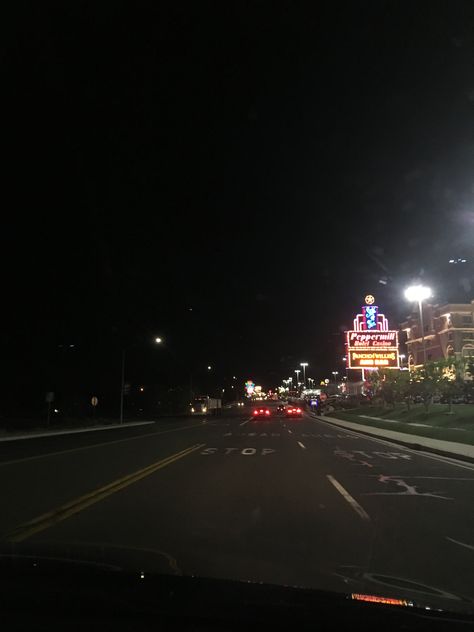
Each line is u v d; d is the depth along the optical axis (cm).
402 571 648
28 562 548
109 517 969
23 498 1168
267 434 3375
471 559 709
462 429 2920
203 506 1077
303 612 393
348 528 893
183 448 2400
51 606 403
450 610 412
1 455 2152
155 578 481
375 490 1282
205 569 601
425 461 1888
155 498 1166
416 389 4216
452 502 1134
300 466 1734
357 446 2481
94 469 1675
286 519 959
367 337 6306
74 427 4569
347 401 8169
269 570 614
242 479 1451
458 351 8300
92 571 505
